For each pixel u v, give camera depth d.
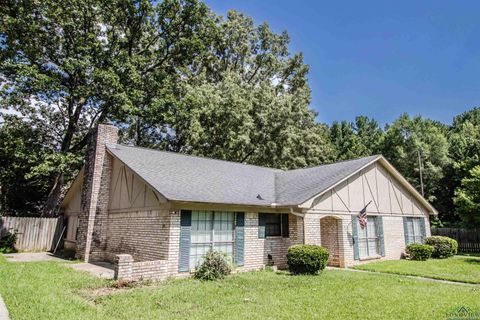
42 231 18.81
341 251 13.85
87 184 14.45
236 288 8.38
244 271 11.56
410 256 16.08
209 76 32.81
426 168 33.22
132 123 23.17
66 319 5.50
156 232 10.69
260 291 8.08
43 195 25.41
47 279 8.91
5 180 23.27
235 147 25.25
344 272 11.66
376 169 16.58
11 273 9.54
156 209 10.86
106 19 22.64
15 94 19.72
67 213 19.11
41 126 23.56
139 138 28.28
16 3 20.11
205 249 10.95
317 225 13.05
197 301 6.97
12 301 6.48
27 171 23.27
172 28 24.28
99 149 14.35
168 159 14.62
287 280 9.63
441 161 32.78
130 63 21.61
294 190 14.66
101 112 23.66
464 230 22.42
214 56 32.22
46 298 6.79
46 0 20.11
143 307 6.43
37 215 24.97
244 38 33.16
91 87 20.47
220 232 11.45
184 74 26.92
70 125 22.69
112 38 23.19
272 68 34.03
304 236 12.55
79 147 23.75
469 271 11.74
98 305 6.61
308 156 29.12
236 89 26.38
